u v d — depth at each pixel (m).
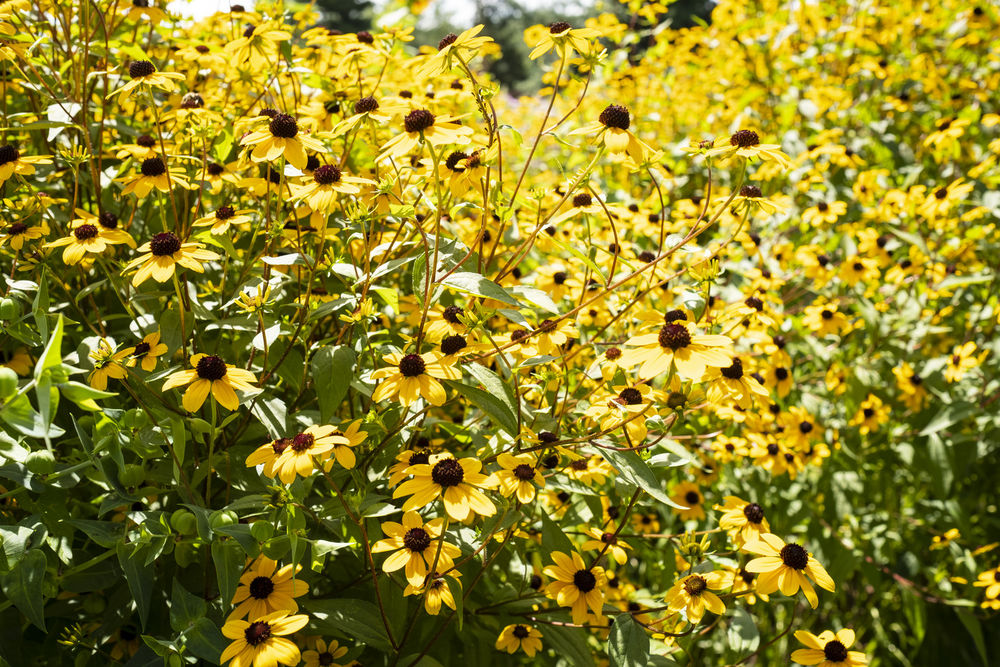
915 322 1.27
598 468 0.98
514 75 9.90
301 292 1.01
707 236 1.45
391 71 1.18
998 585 1.10
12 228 0.94
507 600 0.96
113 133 1.09
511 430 0.89
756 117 1.77
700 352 0.84
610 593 1.05
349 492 0.90
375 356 0.94
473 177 0.96
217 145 1.01
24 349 0.98
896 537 1.22
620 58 1.76
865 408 1.21
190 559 0.89
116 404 0.92
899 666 1.35
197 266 0.88
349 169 1.07
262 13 1.10
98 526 0.86
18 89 1.10
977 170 1.30
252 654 0.82
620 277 1.07
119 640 0.94
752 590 0.92
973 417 1.22
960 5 1.68
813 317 1.18
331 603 0.90
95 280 1.02
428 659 0.90
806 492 1.25
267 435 0.94
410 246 0.97
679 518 1.22
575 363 1.07
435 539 0.88
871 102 1.67
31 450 0.88
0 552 0.83
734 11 1.81
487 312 0.91
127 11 1.08
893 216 1.32
